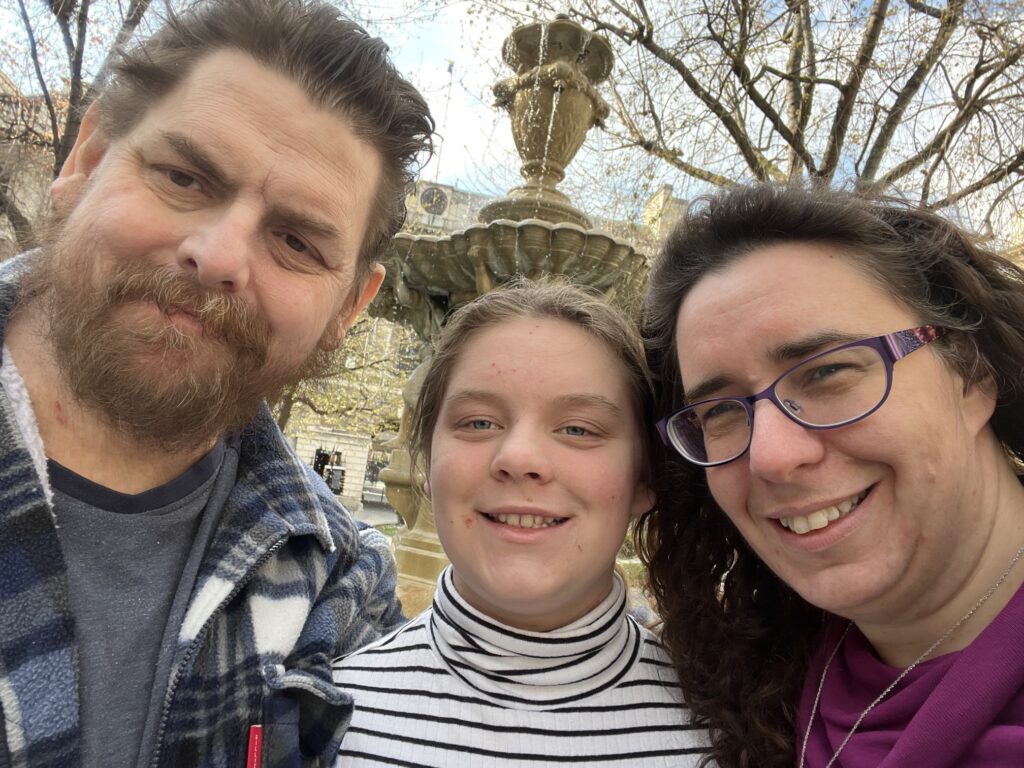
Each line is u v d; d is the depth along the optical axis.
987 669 0.31
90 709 0.33
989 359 0.37
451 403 0.44
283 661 0.39
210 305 0.35
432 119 0.46
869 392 0.34
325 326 0.42
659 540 0.51
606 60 1.89
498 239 1.41
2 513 0.32
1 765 0.30
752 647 0.44
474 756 0.38
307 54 0.39
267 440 0.45
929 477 0.34
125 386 0.34
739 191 0.41
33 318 0.37
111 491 0.36
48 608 0.32
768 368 0.36
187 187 0.36
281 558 0.43
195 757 0.34
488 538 0.42
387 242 0.47
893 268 0.36
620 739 0.40
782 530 0.37
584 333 0.45
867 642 0.39
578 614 0.44
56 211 0.37
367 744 0.39
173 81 0.37
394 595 0.55
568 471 0.41
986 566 0.35
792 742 0.40
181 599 0.37
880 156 2.24
